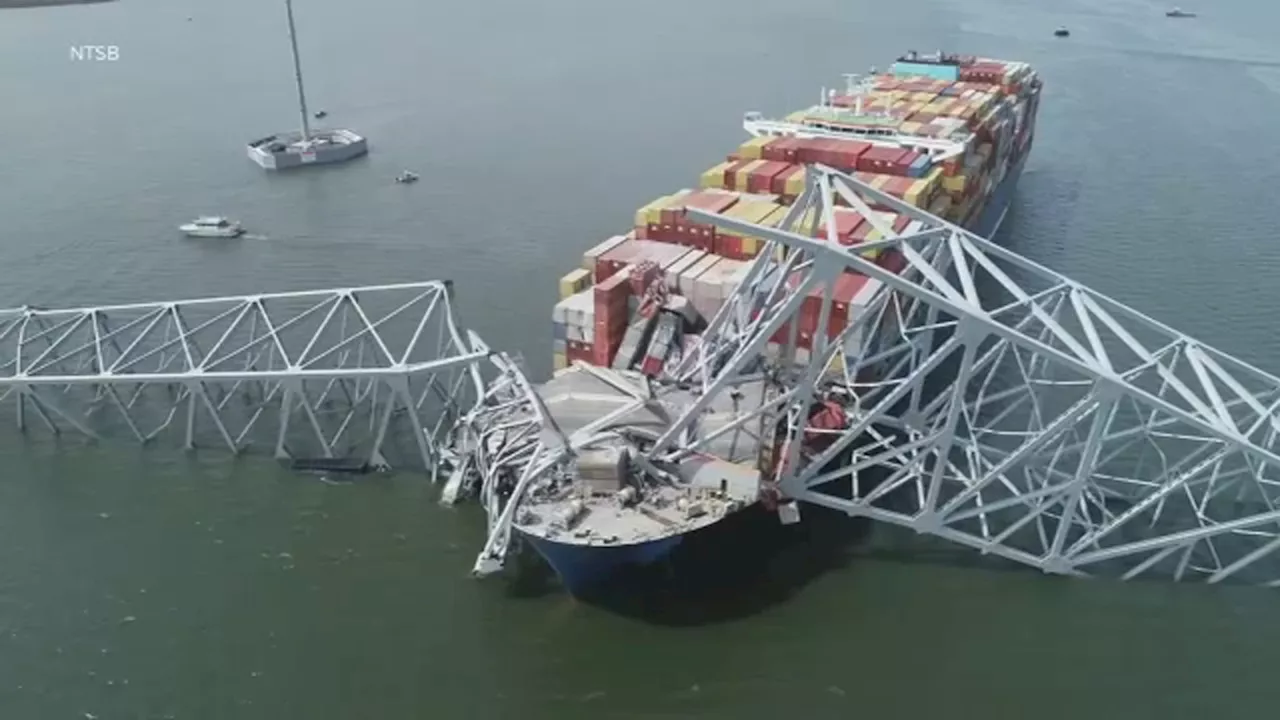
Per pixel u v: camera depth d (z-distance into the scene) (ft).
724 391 213.25
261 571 196.34
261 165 474.08
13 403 258.16
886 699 167.02
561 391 218.79
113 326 307.78
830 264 173.37
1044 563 193.16
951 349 180.14
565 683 170.19
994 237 390.83
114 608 187.01
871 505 215.92
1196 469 183.62
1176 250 377.09
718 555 198.80
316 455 234.58
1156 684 169.68
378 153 502.38
